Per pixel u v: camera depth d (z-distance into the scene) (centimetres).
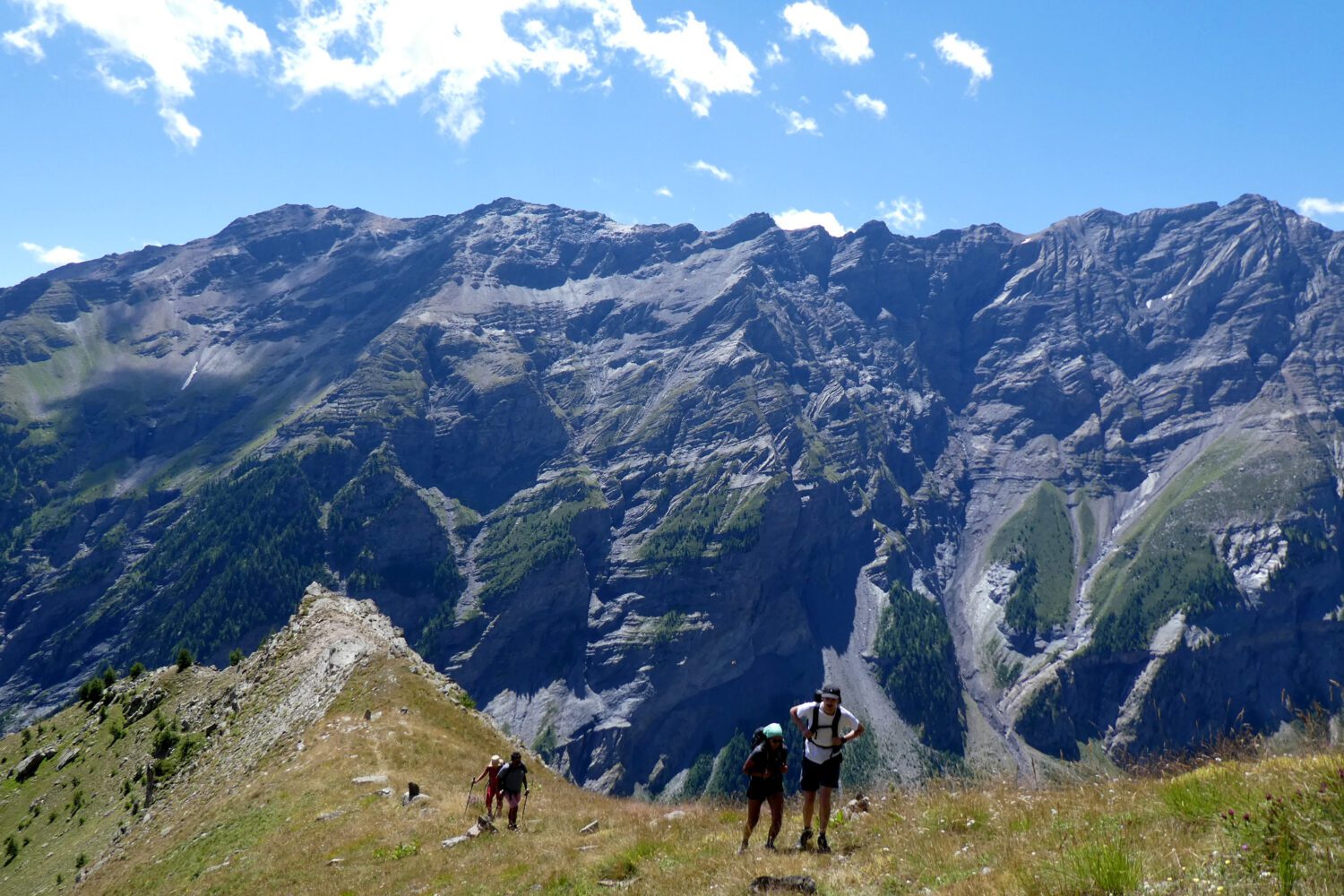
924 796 1850
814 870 1424
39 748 8575
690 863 1697
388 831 3200
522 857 2386
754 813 1686
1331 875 869
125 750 7256
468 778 4206
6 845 6462
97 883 4369
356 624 7569
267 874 3064
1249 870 946
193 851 3872
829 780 1577
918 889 1212
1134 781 1538
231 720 6359
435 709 5438
